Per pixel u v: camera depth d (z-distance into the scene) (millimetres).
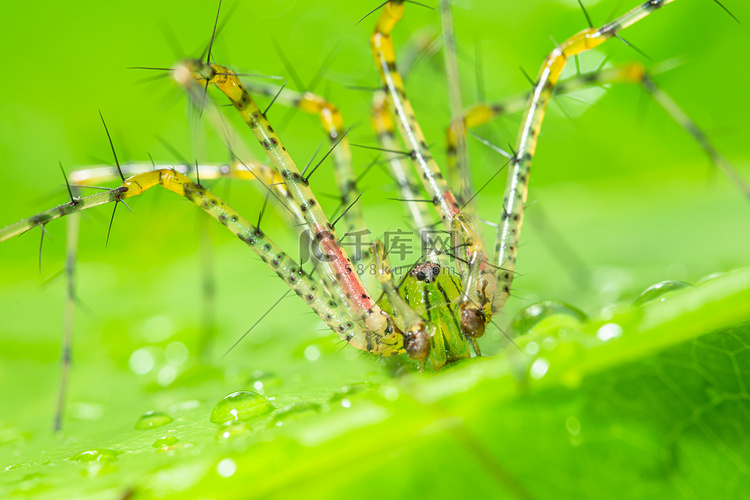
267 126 61
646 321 53
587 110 89
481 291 60
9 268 89
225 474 52
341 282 61
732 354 53
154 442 57
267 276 80
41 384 68
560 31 87
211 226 72
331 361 64
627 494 52
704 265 69
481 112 66
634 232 78
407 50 74
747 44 84
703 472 52
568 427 52
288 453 52
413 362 61
